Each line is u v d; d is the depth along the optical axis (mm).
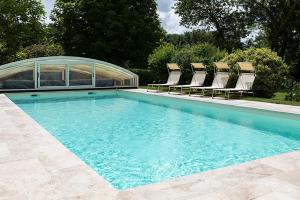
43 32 34344
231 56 15383
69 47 34375
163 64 19906
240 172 4117
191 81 17391
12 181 3723
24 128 6641
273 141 7477
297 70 24969
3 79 17000
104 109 12578
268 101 12023
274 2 27188
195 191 3504
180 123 9609
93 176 3887
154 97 15500
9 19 31422
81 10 32312
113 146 6969
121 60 33781
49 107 13102
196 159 6027
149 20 34031
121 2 31281
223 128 8906
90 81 19578
